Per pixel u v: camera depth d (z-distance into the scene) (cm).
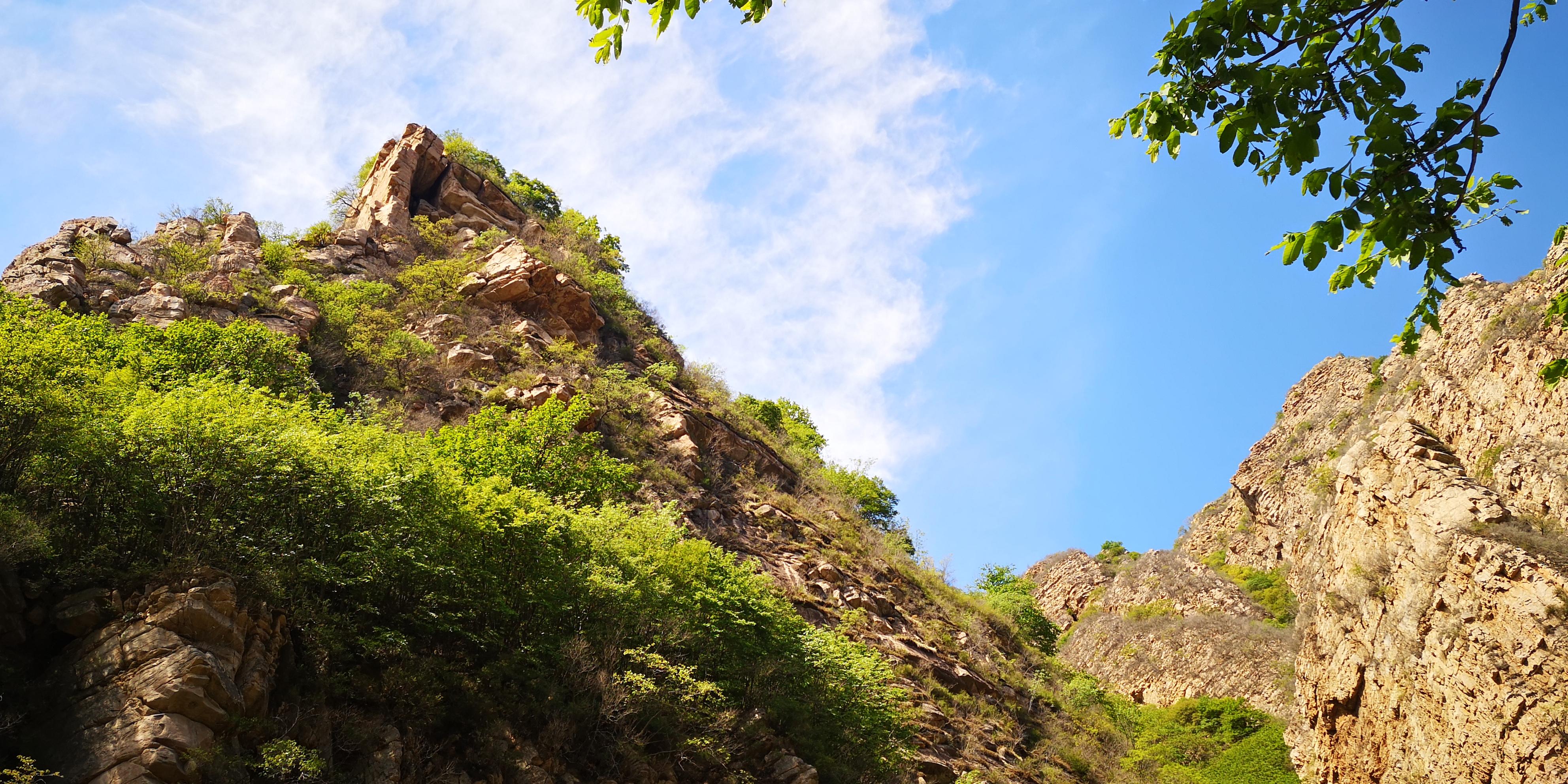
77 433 1351
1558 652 2103
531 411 2917
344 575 1452
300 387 2667
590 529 1953
